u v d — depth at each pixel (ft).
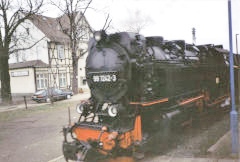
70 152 21.86
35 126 43.70
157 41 28.53
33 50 110.22
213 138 29.30
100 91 25.48
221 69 45.78
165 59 27.55
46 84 114.21
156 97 25.85
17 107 73.10
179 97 30.73
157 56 26.66
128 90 23.65
